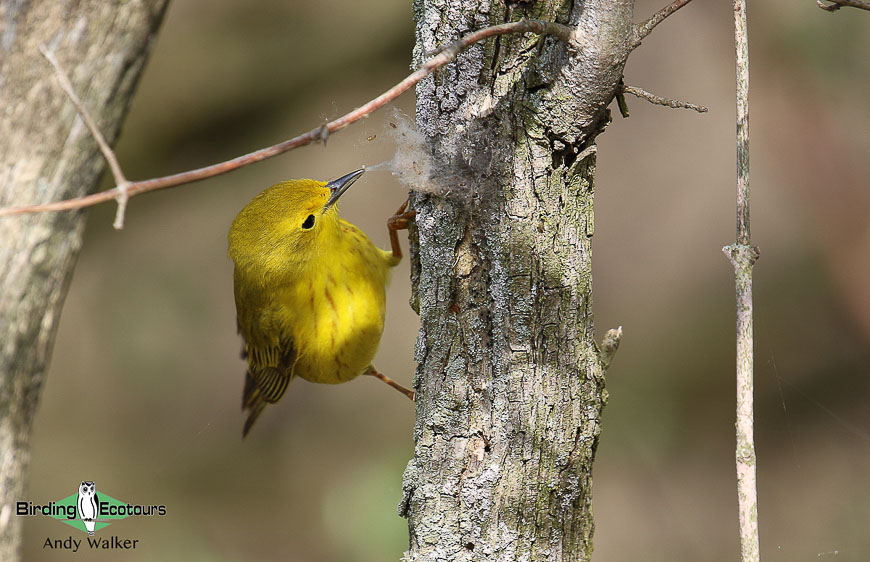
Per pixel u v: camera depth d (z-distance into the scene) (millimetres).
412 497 5230
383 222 13711
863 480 11547
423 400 5180
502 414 4922
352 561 11414
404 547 11344
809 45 12320
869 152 12555
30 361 5586
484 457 5016
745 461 4367
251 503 12938
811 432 12391
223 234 14172
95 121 5539
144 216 13672
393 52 12320
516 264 4781
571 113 4516
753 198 13117
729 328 13125
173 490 13102
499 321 4875
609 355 5250
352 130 12227
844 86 12414
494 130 4715
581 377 5020
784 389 12789
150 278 14250
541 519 5039
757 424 12633
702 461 12328
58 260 5570
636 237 13703
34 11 5320
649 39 13586
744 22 4457
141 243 14219
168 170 12414
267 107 12305
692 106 4488
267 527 12586
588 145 4758
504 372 4902
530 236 4758
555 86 4496
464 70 4727
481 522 5012
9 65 5305
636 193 13766
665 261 13547
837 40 12234
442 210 4941
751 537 4336
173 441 13648
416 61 4957
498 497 4980
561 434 4996
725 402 12742
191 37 12055
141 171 12312
